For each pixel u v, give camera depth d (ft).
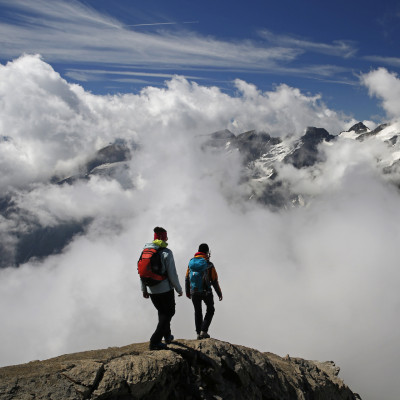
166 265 31.65
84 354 31.19
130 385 27.12
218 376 34.01
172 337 35.47
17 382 24.67
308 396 43.19
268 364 41.22
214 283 38.24
